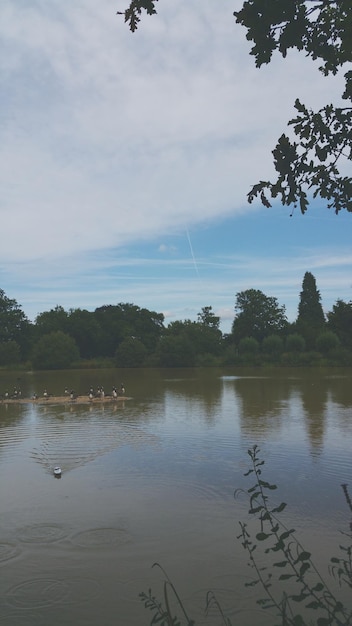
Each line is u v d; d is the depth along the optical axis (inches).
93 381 2591.0
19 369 4013.3
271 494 608.7
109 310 5255.9
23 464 768.9
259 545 466.0
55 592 383.9
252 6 157.8
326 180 171.9
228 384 2218.3
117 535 489.4
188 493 617.3
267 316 4744.1
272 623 339.9
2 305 4717.0
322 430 1003.9
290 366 3722.9
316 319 4726.9
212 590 386.6
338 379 2395.4
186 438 955.3
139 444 906.7
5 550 457.7
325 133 171.5
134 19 171.3
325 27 164.2
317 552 446.3
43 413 1357.0
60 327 4852.4
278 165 173.8
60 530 502.0
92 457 810.2
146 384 2316.7
